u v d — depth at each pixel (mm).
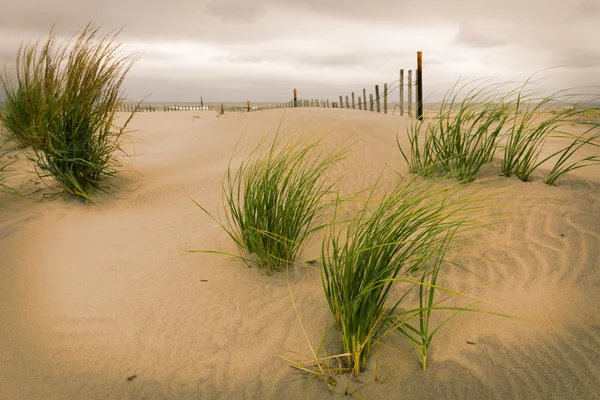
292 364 2186
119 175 5996
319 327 2482
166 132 11258
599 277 2561
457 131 4758
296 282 3027
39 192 4844
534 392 1854
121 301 2807
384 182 5020
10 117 6742
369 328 2270
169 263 3371
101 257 3426
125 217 4453
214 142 8984
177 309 2732
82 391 1998
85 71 4859
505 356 2076
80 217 4312
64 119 4711
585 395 1799
